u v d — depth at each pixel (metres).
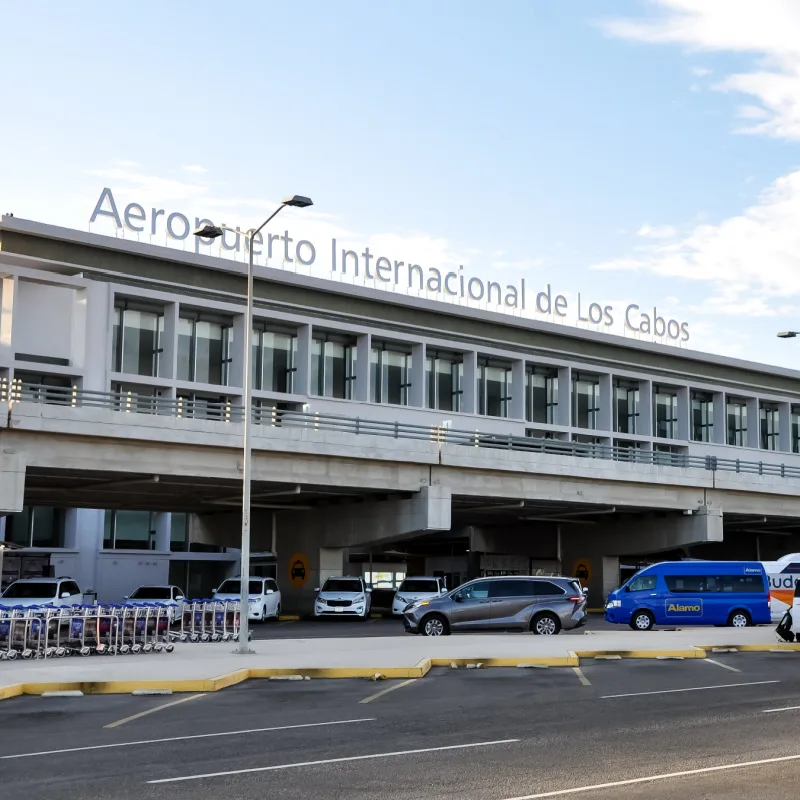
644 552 68.12
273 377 69.56
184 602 34.06
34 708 18.72
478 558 78.62
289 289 70.31
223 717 17.47
